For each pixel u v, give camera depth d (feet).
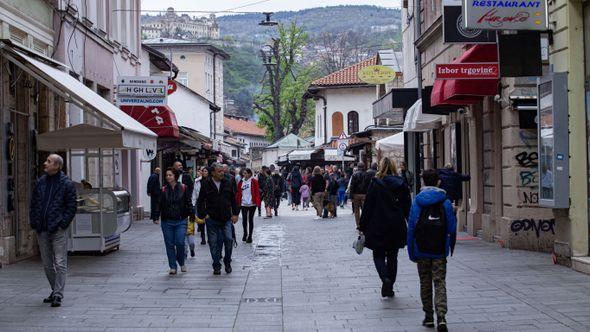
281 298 35.35
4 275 42.34
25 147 51.96
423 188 28.14
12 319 30.30
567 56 40.34
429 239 27.35
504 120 52.60
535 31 41.06
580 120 40.34
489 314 29.76
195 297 35.76
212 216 43.32
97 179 71.26
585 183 40.57
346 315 30.89
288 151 219.61
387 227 33.55
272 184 96.22
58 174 33.30
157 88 73.67
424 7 85.40
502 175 55.21
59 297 33.24
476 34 50.44
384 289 33.55
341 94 193.47
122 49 89.04
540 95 42.29
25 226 51.52
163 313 31.78
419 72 78.79
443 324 26.63
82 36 67.72
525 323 27.94
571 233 40.98
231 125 361.10
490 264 43.88
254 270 45.32
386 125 138.62
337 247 57.57
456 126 69.26
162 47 245.24
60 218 32.89
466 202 67.82
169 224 43.45
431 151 84.74
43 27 56.54
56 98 59.52
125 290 37.73
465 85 53.47
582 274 38.91
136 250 55.67
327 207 93.25
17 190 50.96
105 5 79.20
